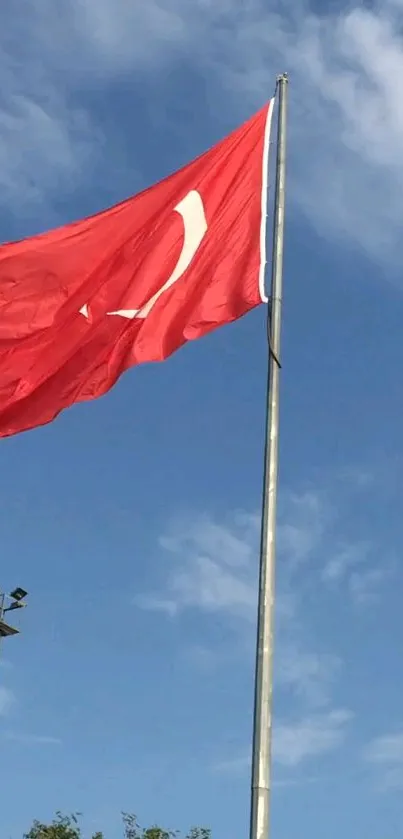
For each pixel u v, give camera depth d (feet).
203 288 57.26
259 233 57.72
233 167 60.49
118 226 60.95
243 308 55.77
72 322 59.36
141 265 59.52
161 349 56.80
